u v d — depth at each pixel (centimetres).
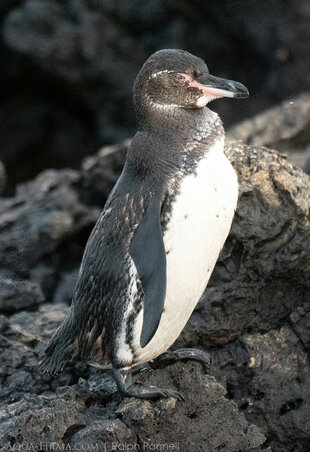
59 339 1038
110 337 994
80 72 2759
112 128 2808
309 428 1131
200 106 1021
